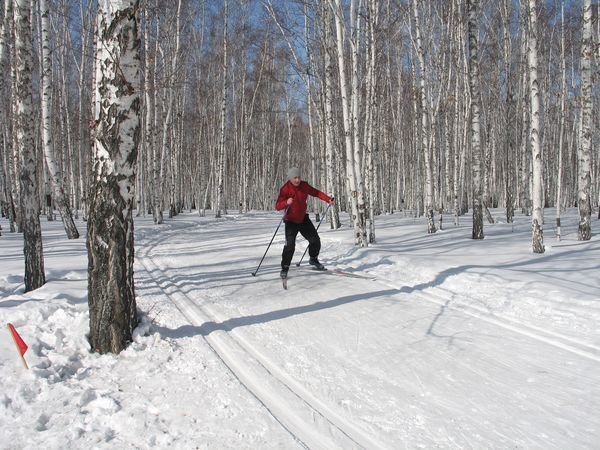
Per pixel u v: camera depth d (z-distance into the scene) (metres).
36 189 6.80
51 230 16.50
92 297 4.25
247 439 2.83
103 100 4.20
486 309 5.61
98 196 4.21
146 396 3.40
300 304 5.93
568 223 16.53
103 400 3.29
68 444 2.78
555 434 2.86
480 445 2.76
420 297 6.25
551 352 4.21
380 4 14.20
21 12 6.33
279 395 3.42
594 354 4.14
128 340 4.34
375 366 3.96
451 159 24.36
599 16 12.80
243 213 31.98
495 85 23.52
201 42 30.34
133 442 2.81
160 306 5.80
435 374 3.77
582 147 11.09
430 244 11.14
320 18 16.06
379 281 7.27
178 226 20.05
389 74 26.34
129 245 4.37
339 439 2.84
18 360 3.93
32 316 5.03
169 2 22.81
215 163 36.03
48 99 13.09
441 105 20.03
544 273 7.06
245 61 31.48
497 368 3.87
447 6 17.94
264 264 9.06
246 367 3.93
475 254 9.26
